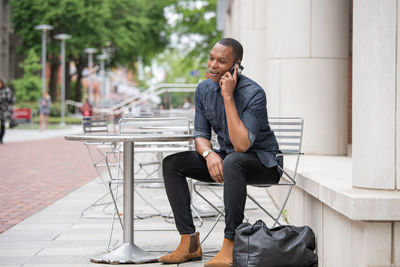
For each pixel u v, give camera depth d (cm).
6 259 441
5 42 5150
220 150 433
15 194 812
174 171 421
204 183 430
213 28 3441
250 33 1088
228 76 401
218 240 508
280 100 735
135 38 4575
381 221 315
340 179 412
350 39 1176
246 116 404
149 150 594
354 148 349
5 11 5119
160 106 2183
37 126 3509
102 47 4862
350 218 316
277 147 425
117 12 4641
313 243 395
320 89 724
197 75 2397
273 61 744
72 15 4284
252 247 374
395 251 316
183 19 3534
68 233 542
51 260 438
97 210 676
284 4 732
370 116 334
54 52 4456
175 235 531
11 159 1390
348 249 341
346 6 732
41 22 4341
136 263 424
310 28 725
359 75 338
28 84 3859
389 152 330
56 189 866
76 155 1560
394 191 331
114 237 523
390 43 324
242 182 394
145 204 723
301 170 496
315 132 723
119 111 2227
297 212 507
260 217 616
